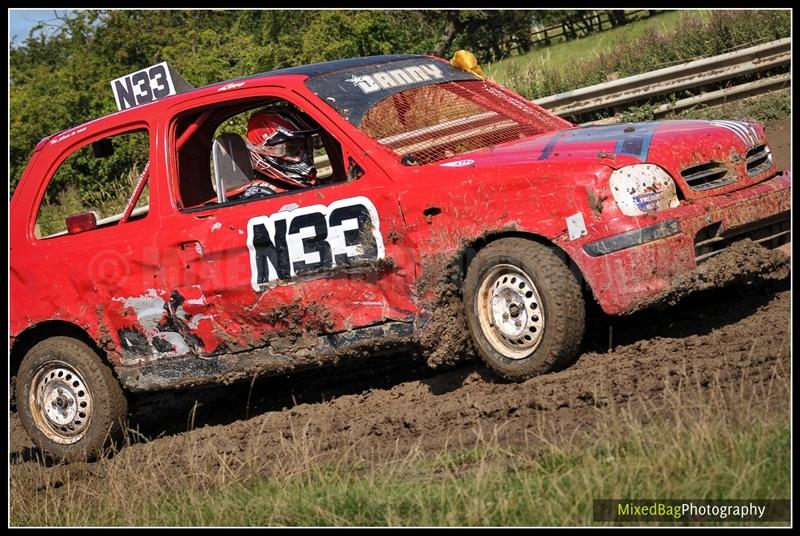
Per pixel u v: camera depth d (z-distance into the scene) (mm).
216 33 23844
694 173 6555
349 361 7258
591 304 7316
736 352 6211
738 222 6512
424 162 6996
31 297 8258
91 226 8203
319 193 7129
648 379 6086
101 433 8070
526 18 38719
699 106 14875
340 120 7203
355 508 5340
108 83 23781
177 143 7949
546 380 6465
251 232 7305
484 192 6562
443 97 7676
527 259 6457
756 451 4844
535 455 5559
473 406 6477
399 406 7102
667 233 6285
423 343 6816
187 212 7645
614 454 5230
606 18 43656
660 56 18109
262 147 7746
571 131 7281
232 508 5750
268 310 7297
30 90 26484
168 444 7742
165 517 5965
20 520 6734
